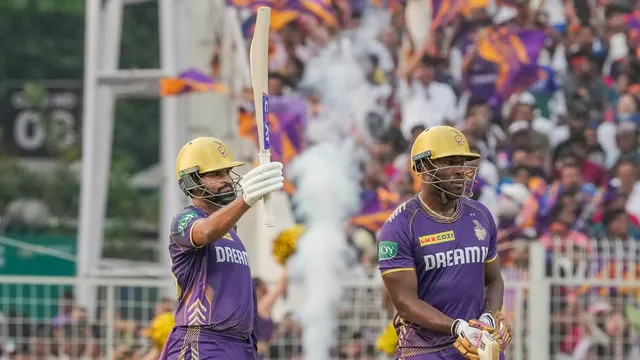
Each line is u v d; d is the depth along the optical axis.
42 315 39.22
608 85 37.88
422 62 38.09
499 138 36.66
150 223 76.50
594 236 35.09
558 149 36.25
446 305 19.84
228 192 20.11
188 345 19.80
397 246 19.84
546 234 34.47
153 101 84.56
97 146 40.84
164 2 38.97
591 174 36.00
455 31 38.78
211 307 19.78
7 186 76.88
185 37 40.03
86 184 40.72
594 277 31.12
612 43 38.41
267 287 31.83
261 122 18.72
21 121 78.31
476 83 38.03
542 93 37.62
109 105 41.47
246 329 20.14
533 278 30.62
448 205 20.08
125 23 80.56
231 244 20.22
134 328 31.47
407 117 37.78
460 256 19.86
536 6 38.59
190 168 19.91
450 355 19.80
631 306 31.14
